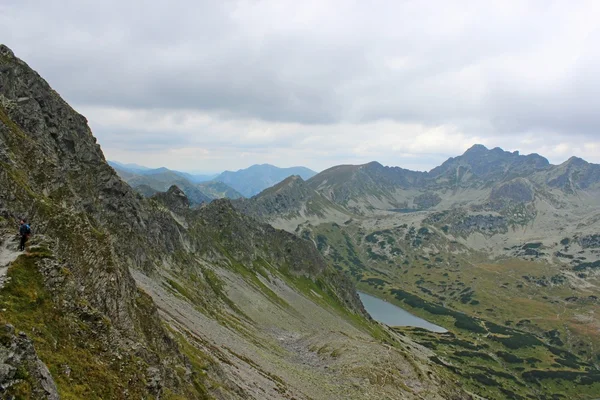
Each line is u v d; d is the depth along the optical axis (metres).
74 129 119.00
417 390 112.50
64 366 28.41
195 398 46.88
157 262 139.25
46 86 110.62
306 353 137.75
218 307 146.62
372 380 106.31
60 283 35.44
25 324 28.67
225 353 82.75
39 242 36.88
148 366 38.16
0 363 21.70
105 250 49.06
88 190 113.62
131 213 138.25
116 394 31.09
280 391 77.25
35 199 48.91
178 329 75.25
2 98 88.38
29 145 70.69
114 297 45.31
